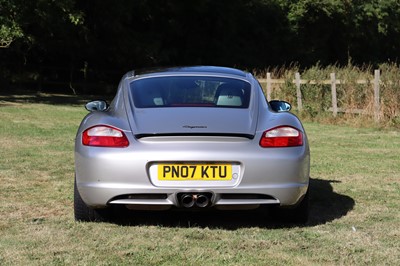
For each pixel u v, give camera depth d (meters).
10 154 8.84
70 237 4.55
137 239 4.52
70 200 5.88
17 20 22.28
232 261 4.02
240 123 4.70
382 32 40.00
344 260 4.05
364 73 16.78
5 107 17.84
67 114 16.23
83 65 30.30
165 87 5.20
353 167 8.30
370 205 5.86
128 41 29.02
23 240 4.44
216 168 4.50
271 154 4.56
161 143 4.52
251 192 4.52
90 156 4.60
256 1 36.12
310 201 6.03
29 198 5.94
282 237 4.62
